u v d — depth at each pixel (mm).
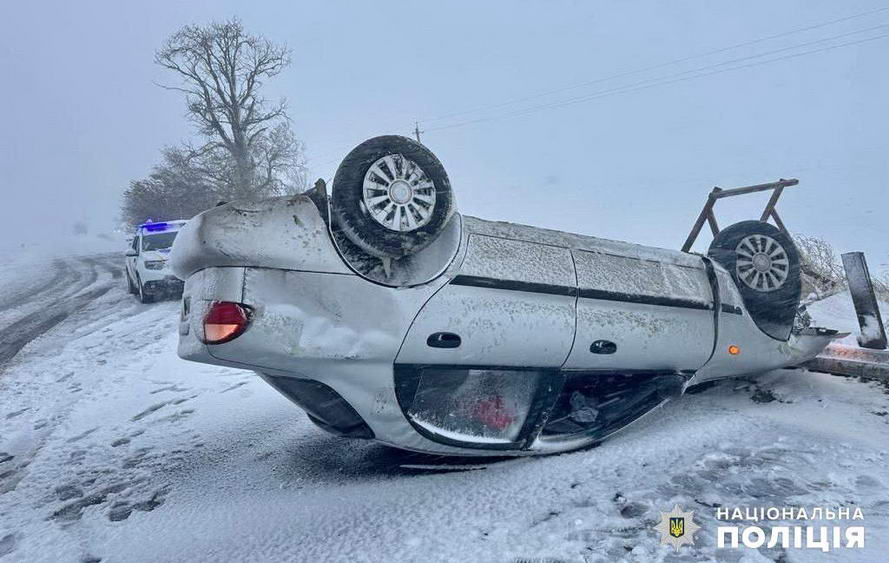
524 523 3441
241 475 4633
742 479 3895
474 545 3232
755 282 5426
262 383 7320
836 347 5984
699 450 4414
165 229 15891
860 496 3602
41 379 8531
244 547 3465
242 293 3547
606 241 4805
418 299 3893
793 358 5586
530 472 4160
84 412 6820
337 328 3719
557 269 4375
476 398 4203
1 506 4438
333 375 3754
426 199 3906
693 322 4953
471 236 4176
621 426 4703
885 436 4535
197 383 7609
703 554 3049
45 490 4699
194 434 5770
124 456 5352
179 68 38562
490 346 4074
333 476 4438
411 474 4344
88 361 9359
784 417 5023
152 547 3623
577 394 4871
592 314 4438
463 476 4188
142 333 11094
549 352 4277
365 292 3803
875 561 2928
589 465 4223
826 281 10375
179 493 4418
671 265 5008
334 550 3309
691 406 5480
